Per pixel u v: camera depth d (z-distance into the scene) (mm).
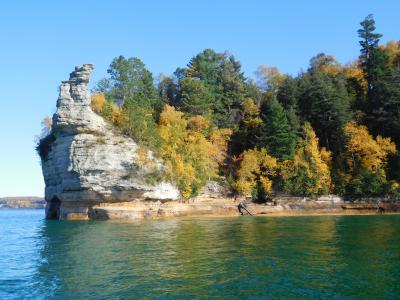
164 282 19750
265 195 79438
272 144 82875
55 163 69812
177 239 35469
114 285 19453
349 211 75562
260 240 33875
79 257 27156
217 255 26688
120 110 76375
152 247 30797
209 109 92250
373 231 39500
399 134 84062
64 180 67375
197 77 107562
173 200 72438
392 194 75125
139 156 67688
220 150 88625
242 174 81000
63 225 55156
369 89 94938
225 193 80062
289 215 73438
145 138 72125
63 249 31062
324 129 88500
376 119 85000
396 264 23031
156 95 101375
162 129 78250
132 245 32062
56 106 68625
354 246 29562
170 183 71875
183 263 24172
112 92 93875
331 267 22469
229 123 94812
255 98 104562
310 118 89750
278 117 83375
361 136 80312
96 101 79812
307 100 91812
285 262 23984
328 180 78562
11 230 50031
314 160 79625
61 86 67500
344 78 99875
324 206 76562
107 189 64812
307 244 31016
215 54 113375
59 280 20797
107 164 64688
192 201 75938
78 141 66125
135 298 17344
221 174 85750
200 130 86938
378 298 16906
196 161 79188
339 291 17891
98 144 65562
